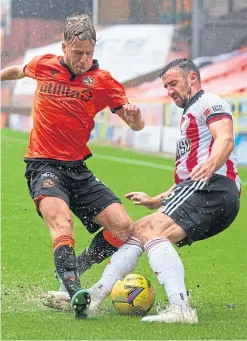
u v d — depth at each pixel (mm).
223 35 27344
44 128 7422
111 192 7566
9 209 13938
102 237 7621
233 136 6895
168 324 6527
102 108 7637
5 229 12266
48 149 7414
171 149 22953
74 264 6863
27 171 7480
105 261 10094
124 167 19953
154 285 8844
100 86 7508
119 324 6527
